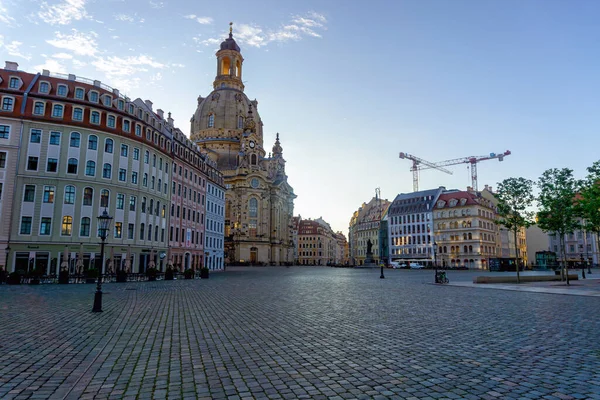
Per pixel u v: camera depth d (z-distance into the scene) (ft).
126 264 170.91
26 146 152.05
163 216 203.72
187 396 23.56
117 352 34.09
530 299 77.97
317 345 36.63
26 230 148.77
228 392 24.21
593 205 124.26
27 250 147.43
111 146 170.30
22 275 120.06
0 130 149.38
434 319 51.72
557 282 135.74
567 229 131.64
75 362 30.94
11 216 146.41
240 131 516.32
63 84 163.63
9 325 46.57
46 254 150.92
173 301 73.15
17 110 152.15
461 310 60.85
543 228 133.18
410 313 57.52
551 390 24.26
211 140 504.43
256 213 470.80
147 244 187.32
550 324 47.52
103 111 168.76
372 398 23.12
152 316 54.29
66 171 157.58
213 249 284.61
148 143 187.21
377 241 488.44
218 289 103.60
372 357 32.30
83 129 162.20
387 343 37.35
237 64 559.38
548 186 130.00
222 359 31.83
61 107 160.45
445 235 392.06
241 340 38.86
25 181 150.41
